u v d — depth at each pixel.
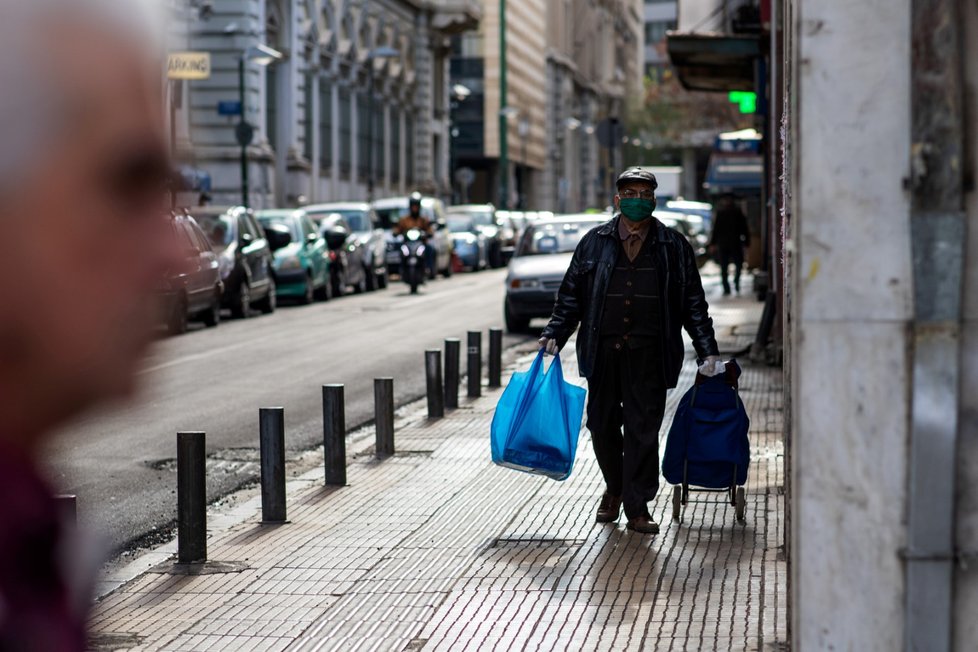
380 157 107.56
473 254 78.44
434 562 11.53
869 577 4.62
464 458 17.03
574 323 13.10
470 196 170.00
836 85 4.55
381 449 17.38
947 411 4.54
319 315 44.69
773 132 24.62
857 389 4.60
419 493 14.80
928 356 4.53
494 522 13.23
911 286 4.53
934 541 4.55
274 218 50.59
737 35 34.62
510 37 159.62
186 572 11.36
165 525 13.58
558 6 190.62
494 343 25.08
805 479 4.67
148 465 17.03
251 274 43.59
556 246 38.66
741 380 24.08
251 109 58.09
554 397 12.95
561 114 189.12
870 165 4.54
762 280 46.00
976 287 4.53
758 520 13.05
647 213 12.73
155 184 1.08
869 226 4.55
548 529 12.86
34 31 1.03
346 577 11.08
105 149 1.05
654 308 12.62
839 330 4.60
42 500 1.11
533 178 182.25
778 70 22.47
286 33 83.81
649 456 12.62
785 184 9.76
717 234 51.38
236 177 74.75
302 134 86.50
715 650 8.71
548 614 9.76
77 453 17.86
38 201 1.03
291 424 20.67
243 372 27.75
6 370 1.03
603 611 9.80
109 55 1.05
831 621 4.67
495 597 10.29
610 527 12.88
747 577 10.76
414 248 56.50
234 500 15.05
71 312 1.04
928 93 4.46
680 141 158.88
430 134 123.94
